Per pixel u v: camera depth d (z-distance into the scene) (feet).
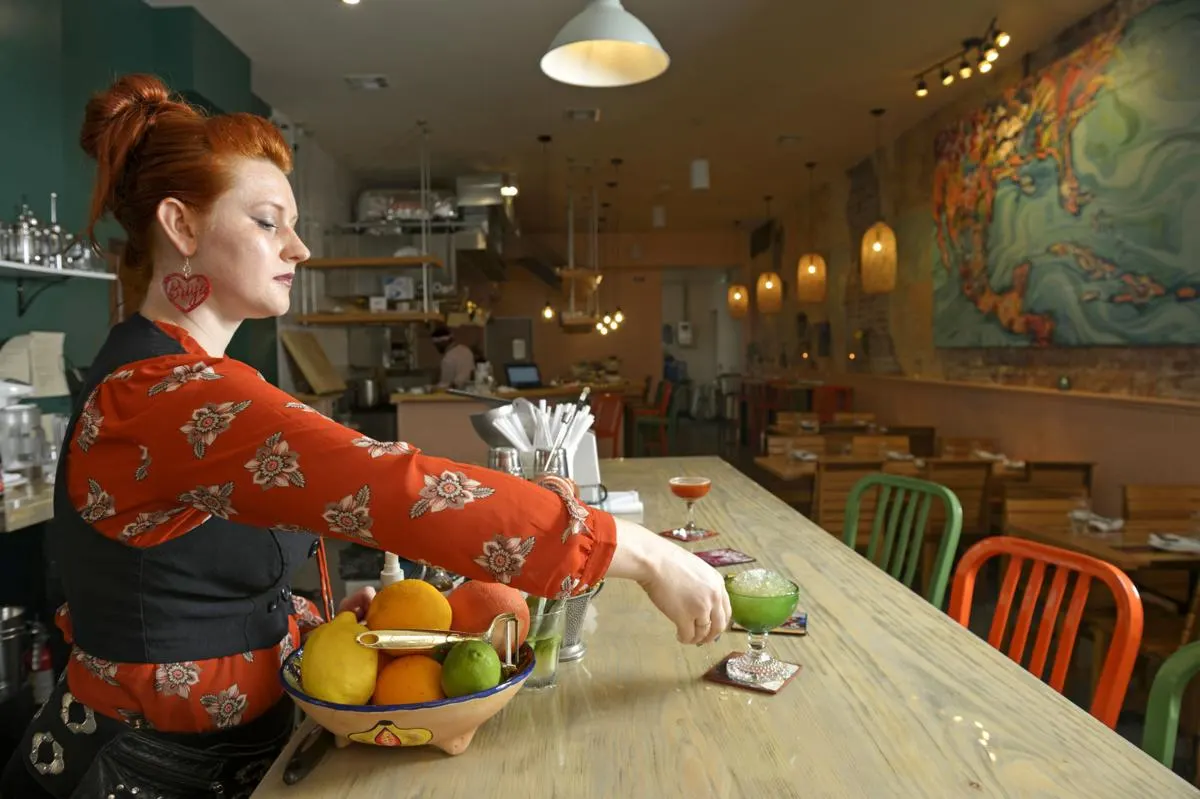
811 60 18.12
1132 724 9.17
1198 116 12.71
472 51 17.44
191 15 15.05
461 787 2.79
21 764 3.43
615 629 4.35
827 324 31.76
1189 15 12.84
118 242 14.44
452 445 22.97
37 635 9.23
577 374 40.16
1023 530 10.70
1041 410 17.53
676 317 56.39
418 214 27.73
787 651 4.00
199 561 3.19
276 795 2.76
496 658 2.97
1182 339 13.17
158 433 2.81
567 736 3.16
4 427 9.66
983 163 19.43
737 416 45.91
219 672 3.30
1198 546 9.43
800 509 17.70
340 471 2.65
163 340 3.18
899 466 14.38
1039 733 3.16
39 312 12.04
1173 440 13.71
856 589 4.96
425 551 2.69
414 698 2.89
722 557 5.66
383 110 21.54
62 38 12.71
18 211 11.27
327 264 23.38
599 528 2.86
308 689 2.89
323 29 16.19
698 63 18.29
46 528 10.62
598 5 9.12
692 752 3.03
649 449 32.60
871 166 26.78
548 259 40.14
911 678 3.67
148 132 3.19
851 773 2.87
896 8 15.43
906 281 24.27
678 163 27.89
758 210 37.04
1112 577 4.39
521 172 28.96
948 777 2.85
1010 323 18.33
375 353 32.17
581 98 20.76
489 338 43.75
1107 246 14.93
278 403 2.79
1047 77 16.78
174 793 3.29
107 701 3.27
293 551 3.52
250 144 3.22
